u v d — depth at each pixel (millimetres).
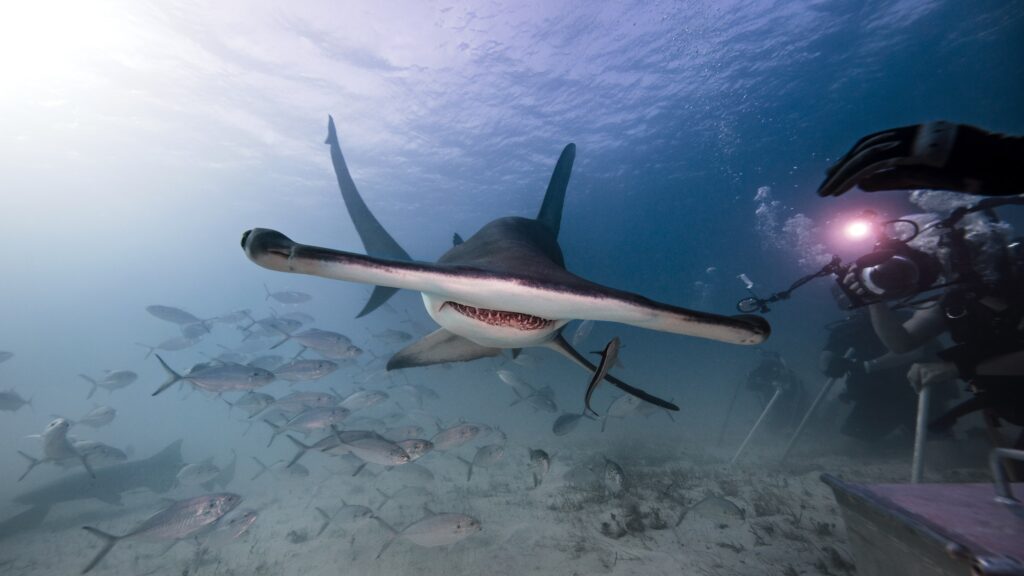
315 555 5633
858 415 8109
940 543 1768
